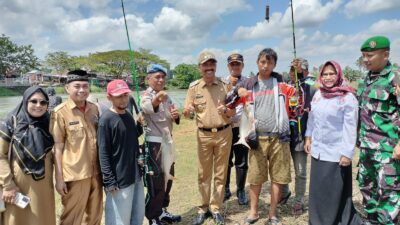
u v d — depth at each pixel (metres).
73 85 3.37
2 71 65.31
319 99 3.55
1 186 3.11
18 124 3.13
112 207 3.47
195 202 5.16
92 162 3.51
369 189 3.59
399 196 3.36
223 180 4.29
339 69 3.40
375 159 3.42
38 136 3.18
